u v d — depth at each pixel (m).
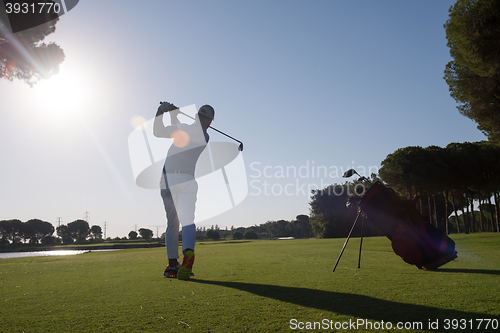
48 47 11.04
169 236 3.89
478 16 14.02
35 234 99.75
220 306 2.24
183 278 3.53
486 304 2.12
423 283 2.95
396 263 4.94
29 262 7.47
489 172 32.41
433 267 3.96
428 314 1.93
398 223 4.15
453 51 16.27
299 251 8.32
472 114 17.28
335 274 3.74
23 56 10.36
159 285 3.19
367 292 2.61
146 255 9.17
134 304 2.36
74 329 1.79
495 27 13.58
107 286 3.20
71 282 3.55
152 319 1.96
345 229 50.72
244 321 1.89
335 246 10.42
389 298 2.37
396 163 32.81
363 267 4.44
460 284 2.85
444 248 3.92
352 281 3.18
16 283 3.55
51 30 10.91
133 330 1.76
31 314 2.12
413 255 3.99
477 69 14.84
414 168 32.09
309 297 2.47
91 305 2.35
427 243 3.95
